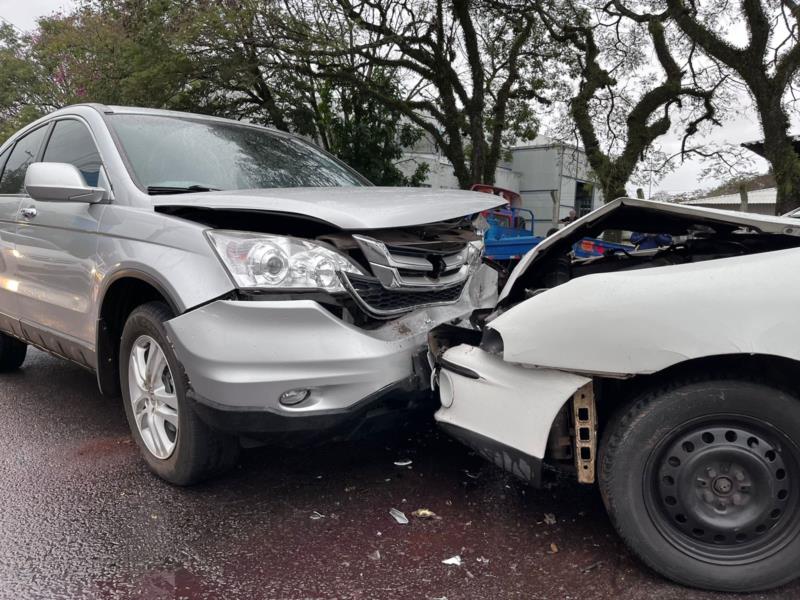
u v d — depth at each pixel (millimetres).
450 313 3236
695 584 2301
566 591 2328
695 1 14016
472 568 2482
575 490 3166
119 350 3449
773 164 13234
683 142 16766
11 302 4531
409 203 3064
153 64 11797
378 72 15914
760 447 2219
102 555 2607
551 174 29969
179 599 2314
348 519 2887
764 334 2078
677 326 2158
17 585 2404
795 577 2229
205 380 2691
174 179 3549
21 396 4840
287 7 12070
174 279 2830
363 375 2691
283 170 4109
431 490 3170
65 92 16047
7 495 3156
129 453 3701
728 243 3045
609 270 3404
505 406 2480
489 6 14859
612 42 16578
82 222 3578
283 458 3574
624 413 2324
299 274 2701
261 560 2559
